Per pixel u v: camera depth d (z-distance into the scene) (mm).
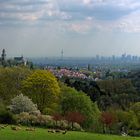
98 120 98562
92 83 185750
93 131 84625
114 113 113312
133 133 92062
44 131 64625
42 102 111750
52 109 105125
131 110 126062
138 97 176625
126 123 108875
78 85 171750
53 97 112625
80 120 88812
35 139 54469
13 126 68938
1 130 60844
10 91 123625
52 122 80000
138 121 110062
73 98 103125
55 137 57875
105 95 171375
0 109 80188
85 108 101062
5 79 126875
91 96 164250
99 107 152375
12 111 90688
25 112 86312
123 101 168500
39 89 112562
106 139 63438
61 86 130375
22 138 54156
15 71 133250
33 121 79625
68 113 92500
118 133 87750
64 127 79562
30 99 103875
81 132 73125
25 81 117250
